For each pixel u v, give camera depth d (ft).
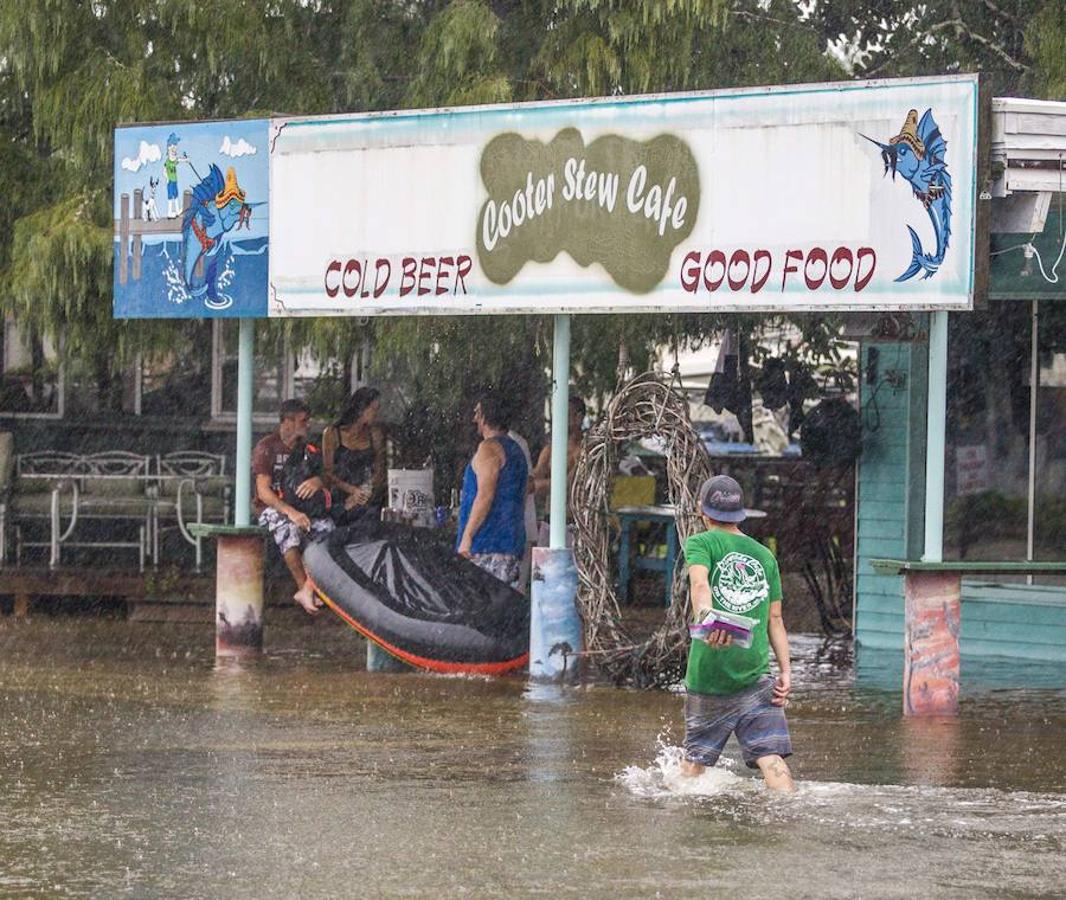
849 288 101.14
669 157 106.52
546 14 146.72
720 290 105.29
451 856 67.77
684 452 113.19
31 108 158.92
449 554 123.54
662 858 67.31
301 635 144.25
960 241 97.91
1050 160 99.14
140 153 126.72
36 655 131.54
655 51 138.41
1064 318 131.13
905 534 137.59
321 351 146.72
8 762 87.92
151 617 153.17
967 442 135.33
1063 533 132.05
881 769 86.84
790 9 152.46
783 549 155.12
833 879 64.08
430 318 144.56
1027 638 132.05
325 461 134.51
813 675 123.34
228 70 152.15
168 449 169.07
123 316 127.85
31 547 163.32
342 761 88.22
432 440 153.89
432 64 144.77
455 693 112.27
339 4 153.99
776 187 103.30
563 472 116.16
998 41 154.92
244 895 62.23
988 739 96.12
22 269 146.61
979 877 64.49
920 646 103.76
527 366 155.43
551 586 116.26
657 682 114.62
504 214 112.27
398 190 116.26
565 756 89.81
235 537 129.39
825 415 140.56
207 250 124.36
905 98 99.19
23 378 168.66
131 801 78.28
